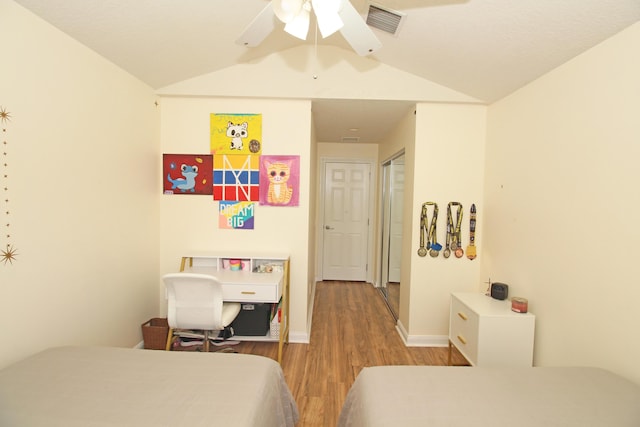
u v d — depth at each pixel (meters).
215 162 2.80
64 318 1.79
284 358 2.56
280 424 1.40
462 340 2.26
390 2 1.79
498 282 2.49
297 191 2.80
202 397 1.17
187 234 2.83
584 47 1.66
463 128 2.77
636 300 1.40
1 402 1.11
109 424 1.01
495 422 1.07
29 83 1.55
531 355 2.00
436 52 2.21
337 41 2.56
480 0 1.59
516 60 1.98
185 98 2.76
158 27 1.92
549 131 1.96
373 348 2.78
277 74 2.68
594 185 1.62
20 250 1.52
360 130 3.93
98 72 2.01
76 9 1.62
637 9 1.35
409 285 2.87
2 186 1.44
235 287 2.38
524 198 2.20
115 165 2.19
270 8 1.37
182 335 2.48
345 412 1.54
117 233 2.23
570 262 1.77
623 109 1.47
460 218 2.78
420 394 1.22
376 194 4.89
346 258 5.03
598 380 1.35
